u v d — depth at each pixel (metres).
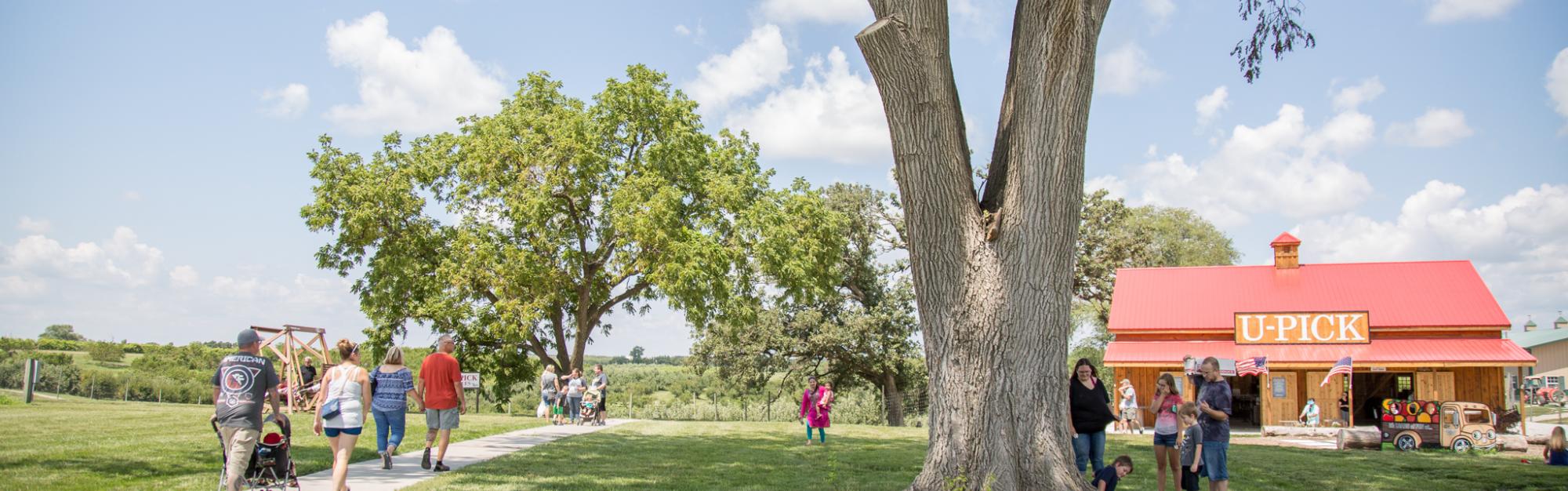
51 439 13.20
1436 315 29.84
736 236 29.23
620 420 26.34
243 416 7.86
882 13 8.66
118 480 9.58
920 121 8.47
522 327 28.58
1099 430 9.91
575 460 13.36
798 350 40.38
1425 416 20.50
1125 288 34.72
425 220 30.73
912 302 41.91
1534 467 14.88
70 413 19.20
